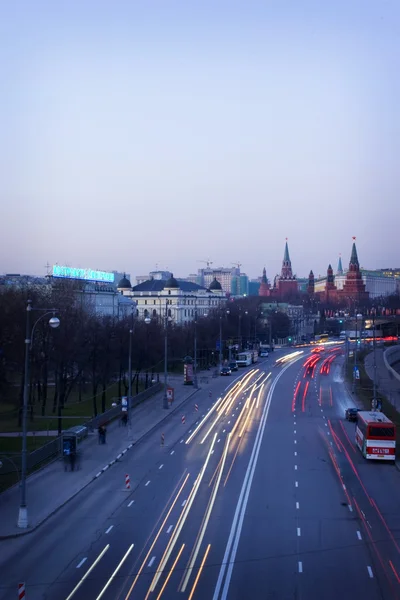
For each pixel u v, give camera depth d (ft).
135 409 321.32
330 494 167.22
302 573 114.52
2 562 120.78
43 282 542.98
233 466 198.59
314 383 426.51
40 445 232.73
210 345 561.43
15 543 131.34
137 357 388.37
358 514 150.10
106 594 105.50
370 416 220.23
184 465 200.03
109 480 182.09
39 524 142.00
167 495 166.09
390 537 134.10
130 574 114.01
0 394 287.69
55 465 199.52
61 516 149.18
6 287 423.23
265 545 128.88
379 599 103.76
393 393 372.38
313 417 297.12
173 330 536.42
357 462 205.57
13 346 276.41
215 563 119.14
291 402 346.33
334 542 130.82
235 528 139.44
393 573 114.73
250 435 251.80
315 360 589.32
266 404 339.16
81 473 188.75
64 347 283.18
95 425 262.88
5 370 279.69
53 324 140.46
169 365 534.78
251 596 104.63
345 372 485.15
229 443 235.81
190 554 123.85
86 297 528.22
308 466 199.31
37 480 181.16
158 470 193.57
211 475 187.01
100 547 127.95
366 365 515.91
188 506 155.94
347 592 106.42
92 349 321.73
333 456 214.28
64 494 166.20
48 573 114.93
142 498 163.32
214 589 107.45
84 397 370.94
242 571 115.34
